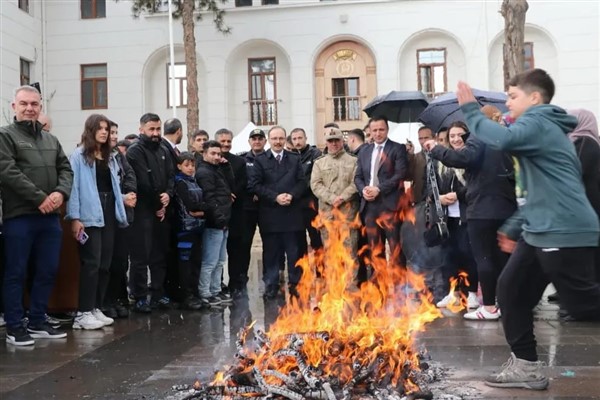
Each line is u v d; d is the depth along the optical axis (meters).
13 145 6.32
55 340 6.46
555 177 3.94
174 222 8.52
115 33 28.80
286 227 9.21
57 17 28.98
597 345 5.77
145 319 7.64
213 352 5.79
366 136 11.39
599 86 25.91
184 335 6.62
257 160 9.38
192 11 24.34
